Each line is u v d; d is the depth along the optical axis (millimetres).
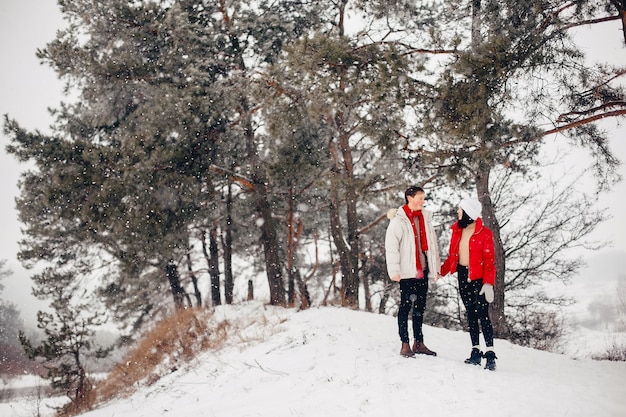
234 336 10047
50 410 14562
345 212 22500
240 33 15828
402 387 4828
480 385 4711
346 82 10195
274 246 16000
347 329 8219
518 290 17594
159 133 14812
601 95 9398
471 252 5805
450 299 19312
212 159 15625
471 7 10414
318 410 4605
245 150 17984
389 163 11914
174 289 20828
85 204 14695
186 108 14648
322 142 16141
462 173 10086
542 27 8703
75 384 14695
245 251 22078
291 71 10680
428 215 6320
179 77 16016
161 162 14414
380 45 10164
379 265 22547
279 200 19078
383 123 10102
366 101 10312
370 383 5094
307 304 13352
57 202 15617
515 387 4605
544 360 6879
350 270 16000
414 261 6090
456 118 9039
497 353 7223
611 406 3943
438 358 5992
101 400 11078
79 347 15312
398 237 6160
